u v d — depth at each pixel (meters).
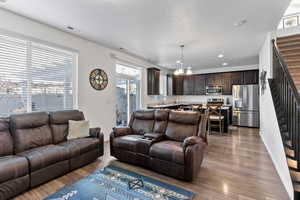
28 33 2.75
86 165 2.78
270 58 3.20
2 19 2.46
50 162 2.20
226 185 2.16
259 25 2.96
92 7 2.37
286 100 2.21
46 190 2.03
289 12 4.02
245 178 2.35
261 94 4.46
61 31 3.23
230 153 3.37
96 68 3.99
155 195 1.93
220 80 7.18
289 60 3.11
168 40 3.74
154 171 2.57
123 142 2.89
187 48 4.36
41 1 2.23
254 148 3.69
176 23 2.88
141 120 3.53
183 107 6.27
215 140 4.38
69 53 3.49
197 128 2.85
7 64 2.60
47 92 3.14
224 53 4.84
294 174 1.79
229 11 2.46
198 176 2.41
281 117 2.41
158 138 2.84
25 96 2.82
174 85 7.80
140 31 3.24
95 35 3.47
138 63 5.43
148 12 2.50
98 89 4.04
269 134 3.29
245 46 4.19
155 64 6.49
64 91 3.43
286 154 2.02
